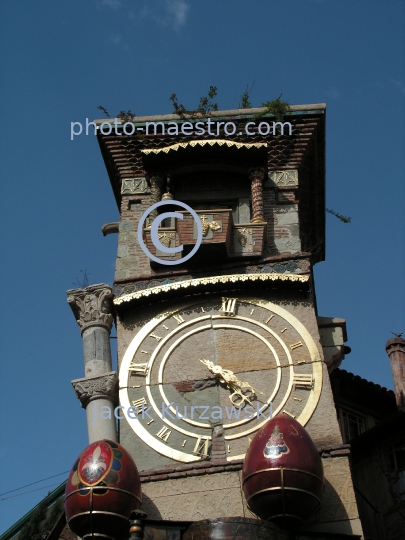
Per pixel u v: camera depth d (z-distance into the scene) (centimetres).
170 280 2541
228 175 2853
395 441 2714
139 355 2388
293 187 2827
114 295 2525
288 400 2267
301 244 2959
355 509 2044
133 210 2817
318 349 2355
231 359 2350
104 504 1941
